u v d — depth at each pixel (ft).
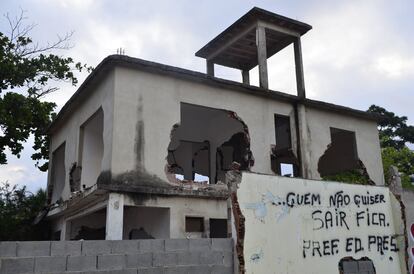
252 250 25.31
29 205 60.90
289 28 51.65
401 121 122.62
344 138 56.54
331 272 28.71
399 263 32.86
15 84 57.98
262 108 45.78
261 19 49.62
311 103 48.73
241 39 52.90
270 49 56.08
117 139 36.24
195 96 41.55
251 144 43.70
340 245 29.76
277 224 26.96
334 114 51.60
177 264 23.27
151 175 37.11
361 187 32.35
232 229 25.48
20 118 55.11
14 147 56.75
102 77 40.22
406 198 34.24
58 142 55.83
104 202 36.88
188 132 60.90
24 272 19.51
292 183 28.53
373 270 31.32
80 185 45.42
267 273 25.59
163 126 38.93
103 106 39.27
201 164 63.26
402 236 33.06
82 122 45.85
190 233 38.27
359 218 31.48
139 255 22.35
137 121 37.63
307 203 28.89
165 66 39.17
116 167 35.58
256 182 26.81
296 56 52.06
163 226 37.73
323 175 60.49
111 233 33.91
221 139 58.44
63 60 62.03
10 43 58.59
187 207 38.32
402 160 97.19
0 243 19.43
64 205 44.50
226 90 43.75
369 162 53.31
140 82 38.68
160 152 38.17
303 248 27.78
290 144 47.50
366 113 53.31
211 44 55.16
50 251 20.29
